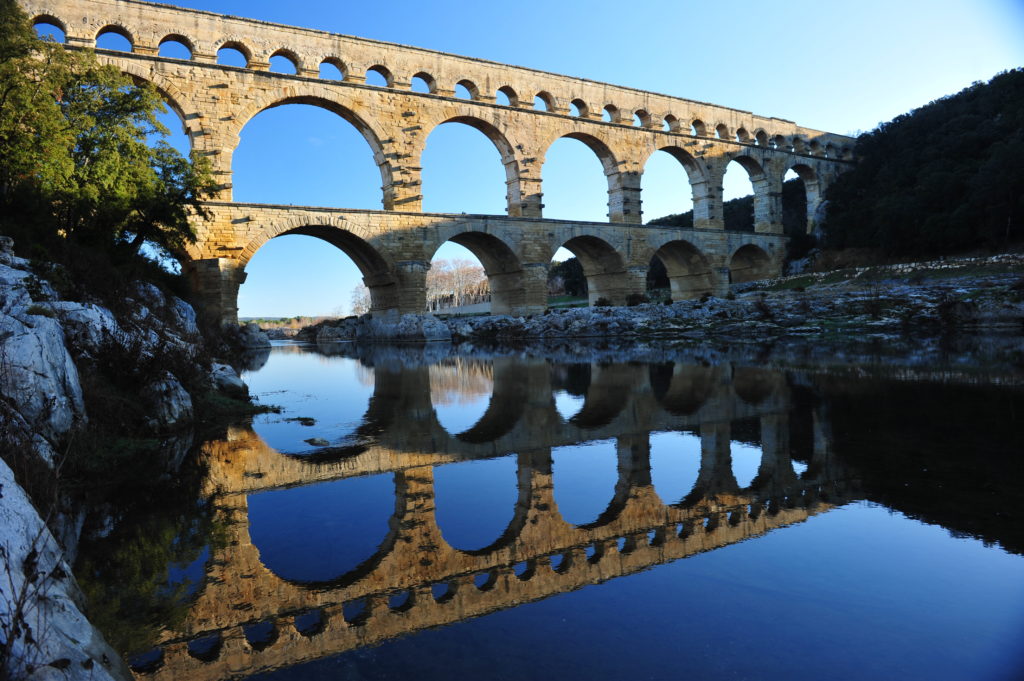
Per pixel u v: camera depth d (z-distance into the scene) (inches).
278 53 1974.7
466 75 2279.8
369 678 184.5
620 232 2559.1
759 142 3110.2
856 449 440.1
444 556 282.5
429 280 6195.9
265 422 644.7
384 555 285.3
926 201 2539.4
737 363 1082.1
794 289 2588.6
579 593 238.1
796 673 177.6
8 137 901.2
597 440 514.0
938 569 244.4
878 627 202.5
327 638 211.6
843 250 2903.5
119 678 180.4
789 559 259.9
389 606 235.0
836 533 286.4
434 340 2215.8
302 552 290.4
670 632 205.0
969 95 3016.7
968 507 313.3
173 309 970.7
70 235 959.0
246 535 313.7
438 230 2182.6
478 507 349.7
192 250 1745.8
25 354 401.1
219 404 709.3
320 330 3368.6
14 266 556.4
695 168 2847.0
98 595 249.0
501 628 212.7
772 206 3090.6
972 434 472.1
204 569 273.1
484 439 531.8
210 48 1838.1
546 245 2385.6
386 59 2124.8
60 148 957.2
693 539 289.6
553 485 388.8
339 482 407.2
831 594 227.1
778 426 536.1
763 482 375.2
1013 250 2217.0
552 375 1023.0
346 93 2031.3
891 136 3117.6
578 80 2524.6
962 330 1601.9
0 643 147.0
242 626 222.1
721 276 2844.5
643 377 932.6
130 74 1705.2
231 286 1791.3
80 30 1647.4
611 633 205.9
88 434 451.2
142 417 559.5
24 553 190.7
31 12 1589.6
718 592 233.0
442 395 820.0
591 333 2198.6
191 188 1306.6
